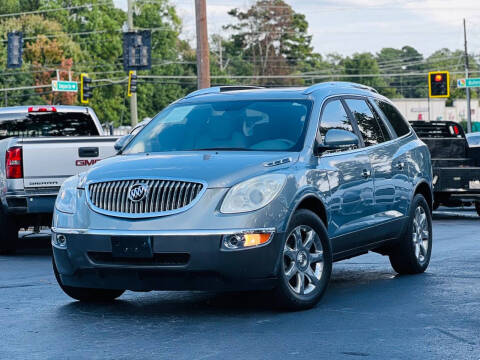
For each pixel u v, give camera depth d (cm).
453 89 16988
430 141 1889
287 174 738
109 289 802
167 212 704
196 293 867
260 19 12638
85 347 623
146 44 4053
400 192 930
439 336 643
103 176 739
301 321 703
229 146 793
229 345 620
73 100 10212
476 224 1742
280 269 718
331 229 795
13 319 735
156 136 834
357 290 864
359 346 612
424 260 984
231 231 693
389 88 17512
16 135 1480
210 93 877
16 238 1298
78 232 730
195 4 2484
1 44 10231
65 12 10844
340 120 857
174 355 593
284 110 820
